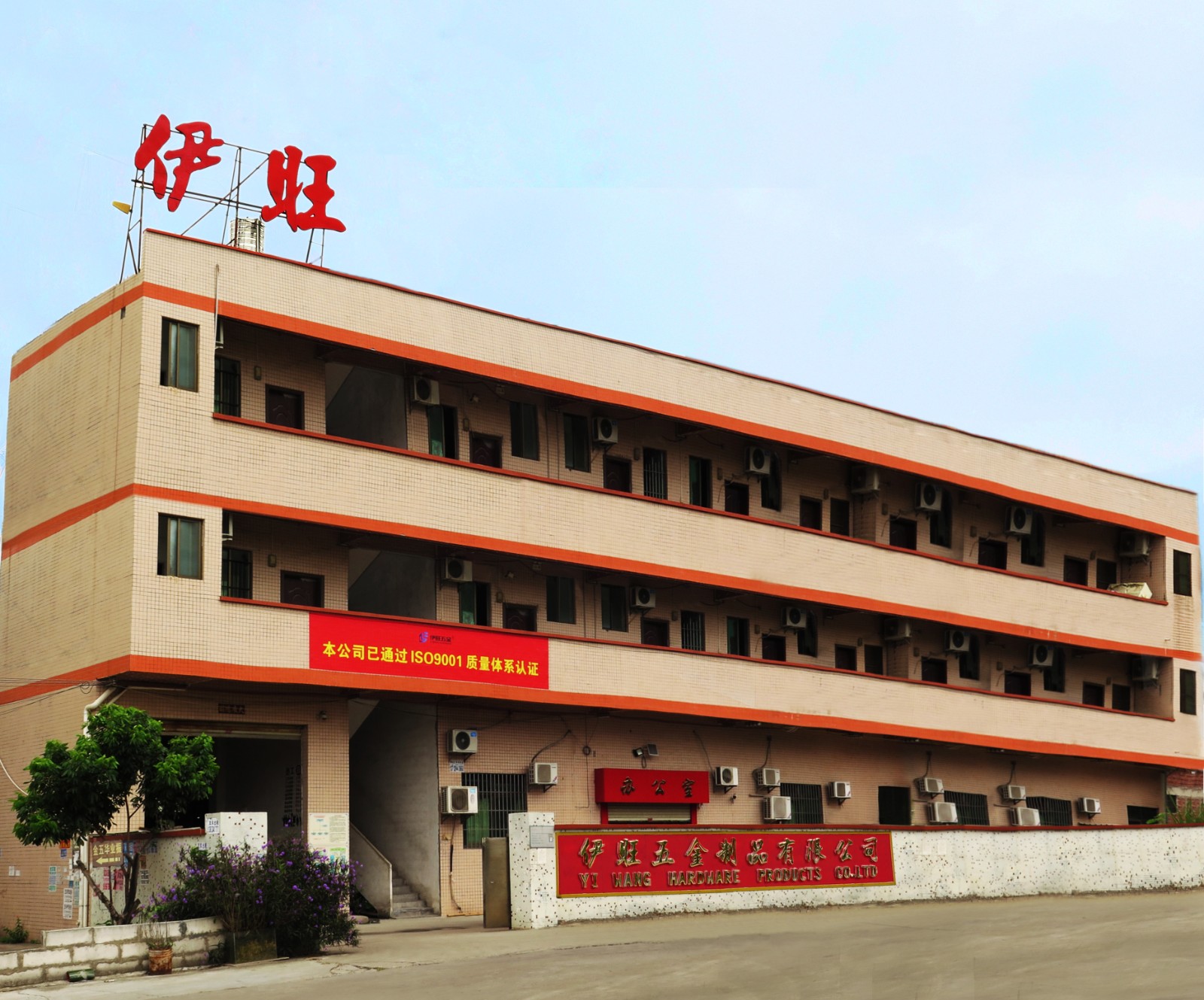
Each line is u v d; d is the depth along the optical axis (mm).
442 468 29875
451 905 29781
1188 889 34469
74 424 28484
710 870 25688
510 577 32188
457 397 31797
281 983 17891
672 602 35062
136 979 18656
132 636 25422
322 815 25922
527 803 31625
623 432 34531
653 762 34125
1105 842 33031
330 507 28141
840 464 39031
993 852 30531
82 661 26953
